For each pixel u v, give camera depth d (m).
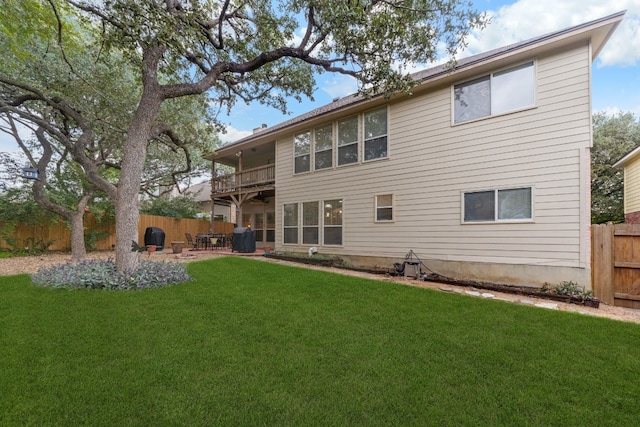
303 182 11.17
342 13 5.08
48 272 5.96
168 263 6.96
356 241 9.48
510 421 2.01
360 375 2.54
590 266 5.89
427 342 3.23
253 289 5.38
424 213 8.07
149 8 4.39
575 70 6.12
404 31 5.27
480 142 7.19
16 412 1.96
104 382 2.34
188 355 2.83
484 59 6.84
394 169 8.70
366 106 9.20
